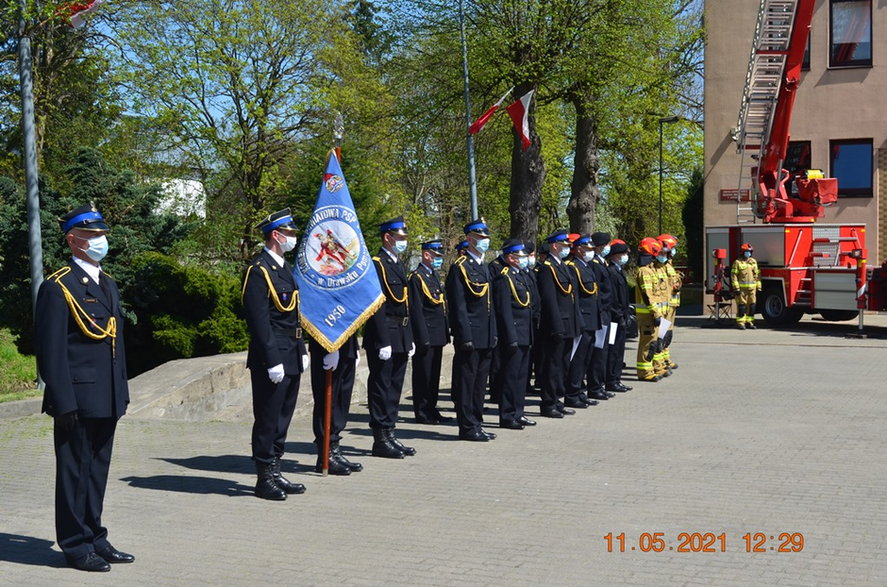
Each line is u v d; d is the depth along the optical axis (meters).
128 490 7.61
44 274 15.04
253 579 5.46
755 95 23.70
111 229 15.62
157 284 15.27
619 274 13.30
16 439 9.66
